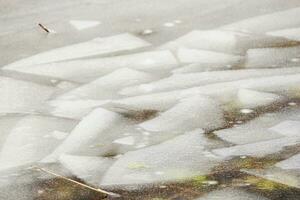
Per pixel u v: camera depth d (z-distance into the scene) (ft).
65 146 13.10
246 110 14.46
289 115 14.03
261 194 10.77
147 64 17.99
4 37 20.77
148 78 16.93
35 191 11.29
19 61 18.66
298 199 10.57
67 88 16.52
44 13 23.25
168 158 12.33
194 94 15.56
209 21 21.36
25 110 15.15
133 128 13.84
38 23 22.07
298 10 22.08
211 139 13.07
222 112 14.42
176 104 15.02
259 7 22.67
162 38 20.03
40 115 14.78
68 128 13.98
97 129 13.88
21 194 11.20
